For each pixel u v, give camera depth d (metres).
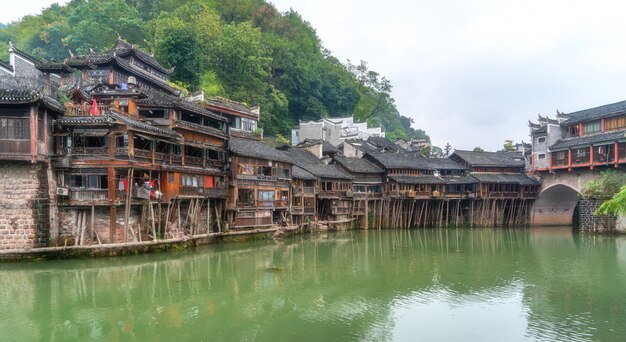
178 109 38.69
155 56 64.88
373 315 21.59
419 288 26.92
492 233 59.66
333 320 20.78
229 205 44.09
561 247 45.25
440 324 20.44
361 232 58.88
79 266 28.84
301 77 91.25
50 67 43.53
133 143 32.66
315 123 83.06
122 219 32.81
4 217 29.61
